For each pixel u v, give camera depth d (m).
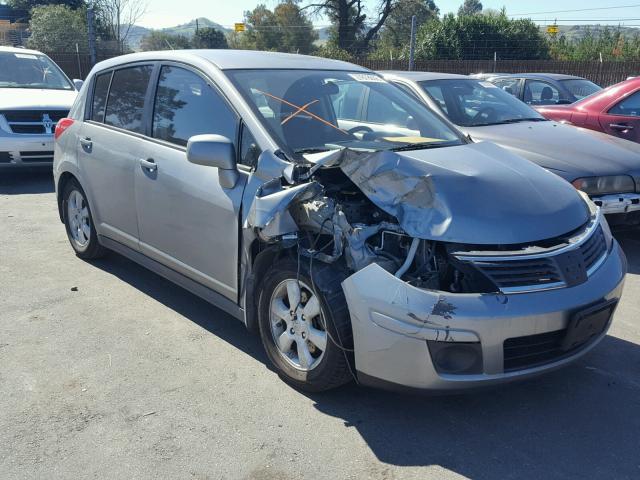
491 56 27.27
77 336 4.29
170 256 4.46
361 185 3.35
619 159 5.95
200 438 3.18
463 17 27.83
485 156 3.84
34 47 29.41
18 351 4.07
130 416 3.36
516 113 7.27
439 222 3.14
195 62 4.41
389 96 4.66
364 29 44.16
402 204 3.23
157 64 4.76
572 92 10.01
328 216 3.32
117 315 4.64
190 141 3.75
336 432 3.24
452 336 2.93
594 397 3.61
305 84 4.34
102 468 2.95
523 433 3.26
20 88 9.90
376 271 3.07
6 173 10.16
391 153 3.46
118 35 32.06
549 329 3.06
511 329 2.98
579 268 3.19
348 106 4.45
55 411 3.41
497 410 3.47
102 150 5.06
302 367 3.54
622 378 3.82
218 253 3.98
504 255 3.07
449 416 3.40
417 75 7.49
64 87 10.52
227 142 3.74
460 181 3.36
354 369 3.31
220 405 3.47
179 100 4.46
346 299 3.16
